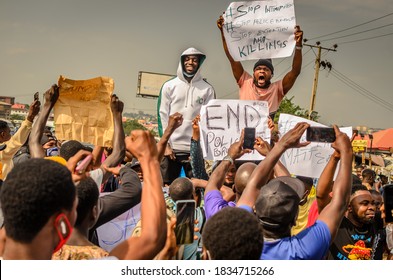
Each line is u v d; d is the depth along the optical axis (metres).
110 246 4.06
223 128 5.59
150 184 2.14
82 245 2.71
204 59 6.98
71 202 1.95
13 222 1.86
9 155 4.63
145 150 2.18
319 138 4.06
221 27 6.31
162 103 7.05
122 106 3.95
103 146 4.12
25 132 4.59
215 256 2.38
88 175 2.63
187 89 6.98
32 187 1.86
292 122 5.28
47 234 1.90
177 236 2.66
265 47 6.20
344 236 4.50
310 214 4.32
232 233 2.35
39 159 1.98
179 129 6.95
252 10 6.25
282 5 6.17
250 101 5.59
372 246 4.60
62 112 4.07
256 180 3.28
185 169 6.99
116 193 3.30
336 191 3.04
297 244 2.86
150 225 2.11
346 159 3.15
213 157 5.58
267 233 2.94
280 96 6.73
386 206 4.44
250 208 3.16
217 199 3.47
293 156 5.06
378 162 29.70
